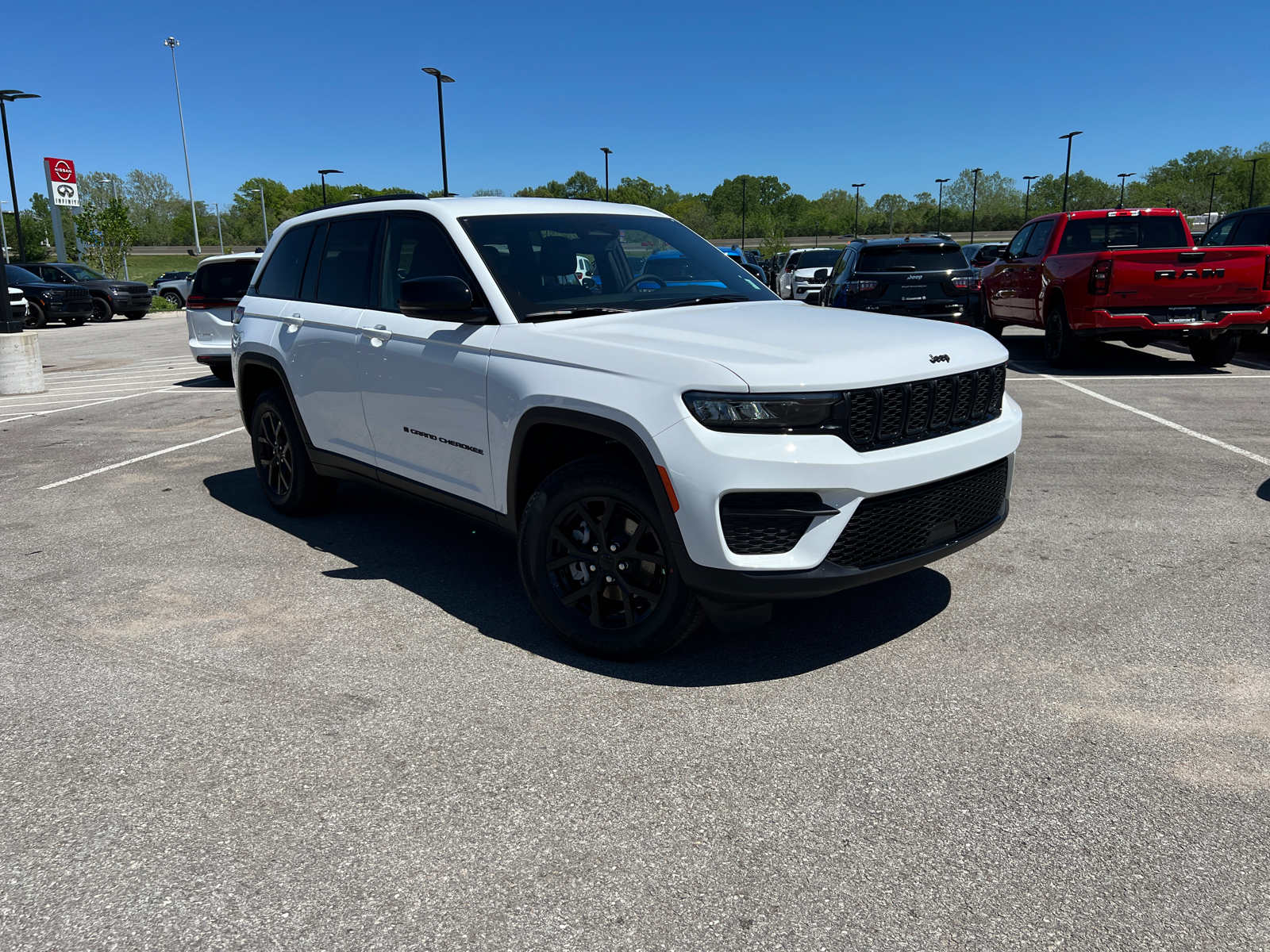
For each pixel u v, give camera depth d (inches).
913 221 4013.3
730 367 117.0
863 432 121.2
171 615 157.6
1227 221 491.2
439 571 177.6
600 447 143.6
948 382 130.5
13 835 97.2
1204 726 115.0
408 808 100.7
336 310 185.6
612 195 4284.0
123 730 118.8
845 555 120.6
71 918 84.7
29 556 190.9
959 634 144.2
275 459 216.2
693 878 88.8
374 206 182.1
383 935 82.0
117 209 1588.3
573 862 91.4
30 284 949.2
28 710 124.6
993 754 109.6
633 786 104.3
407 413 165.8
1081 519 203.3
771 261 1291.8
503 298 148.4
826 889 86.9
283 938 81.9
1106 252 389.7
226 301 443.5
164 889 88.4
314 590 168.1
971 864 90.1
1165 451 265.6
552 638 145.6
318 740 115.4
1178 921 81.9
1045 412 328.8
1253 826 94.8
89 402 411.2
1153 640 140.6
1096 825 95.7
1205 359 432.5
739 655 138.2
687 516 118.5
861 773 106.2
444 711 122.4
